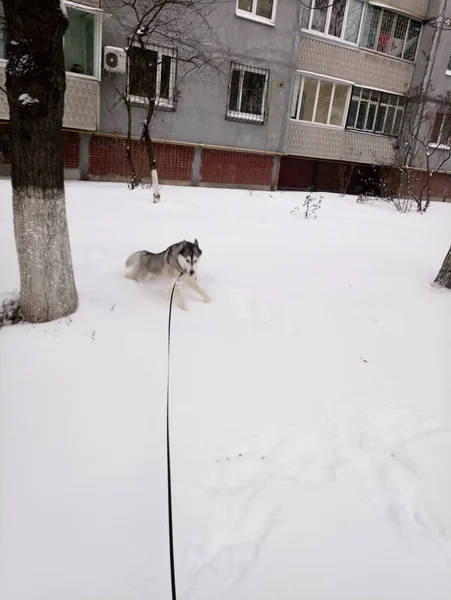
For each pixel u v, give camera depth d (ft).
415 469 8.26
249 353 12.19
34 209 11.05
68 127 37.91
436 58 56.24
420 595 5.92
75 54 39.60
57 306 11.91
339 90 54.08
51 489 7.09
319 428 9.32
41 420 8.54
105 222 24.67
